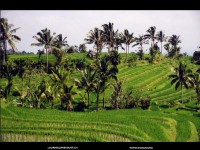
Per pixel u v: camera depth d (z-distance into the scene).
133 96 53.09
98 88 47.09
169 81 78.94
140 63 92.00
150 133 32.53
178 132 34.75
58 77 46.09
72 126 32.94
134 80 75.44
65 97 45.56
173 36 102.50
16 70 56.69
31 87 55.25
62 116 36.62
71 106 46.00
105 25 79.06
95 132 31.16
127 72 81.25
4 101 42.78
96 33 71.25
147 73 82.88
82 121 34.31
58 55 73.19
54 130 30.83
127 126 33.44
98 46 73.31
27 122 33.22
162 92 69.25
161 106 55.16
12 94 52.59
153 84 75.06
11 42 55.78
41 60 71.81
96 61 71.88
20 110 38.19
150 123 35.78
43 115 36.44
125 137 30.06
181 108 52.44
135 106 51.22
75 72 69.56
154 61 93.88
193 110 50.84
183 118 40.75
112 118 36.75
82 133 30.72
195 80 57.97
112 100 51.34
